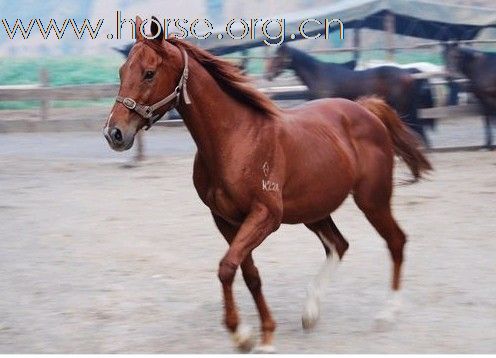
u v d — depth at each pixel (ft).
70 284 20.40
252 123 15.03
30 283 20.54
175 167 40.37
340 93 46.11
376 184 17.78
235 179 14.65
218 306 18.43
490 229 25.96
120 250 24.02
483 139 49.98
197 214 29.12
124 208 30.40
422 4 60.70
